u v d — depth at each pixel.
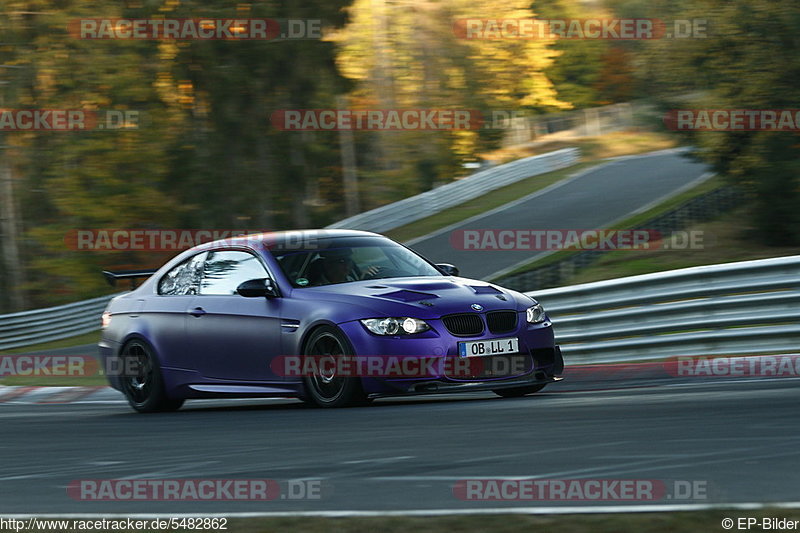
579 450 15.43
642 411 19.80
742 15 62.84
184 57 127.62
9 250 137.88
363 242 28.31
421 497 12.58
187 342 28.09
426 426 19.53
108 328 30.86
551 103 161.38
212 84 129.12
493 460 15.02
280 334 25.78
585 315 36.91
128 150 125.31
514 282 62.56
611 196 115.00
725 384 25.45
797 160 64.31
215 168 132.25
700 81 66.75
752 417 17.86
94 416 28.70
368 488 13.43
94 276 127.81
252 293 26.22
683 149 74.31
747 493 11.75
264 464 16.27
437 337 24.05
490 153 170.25
